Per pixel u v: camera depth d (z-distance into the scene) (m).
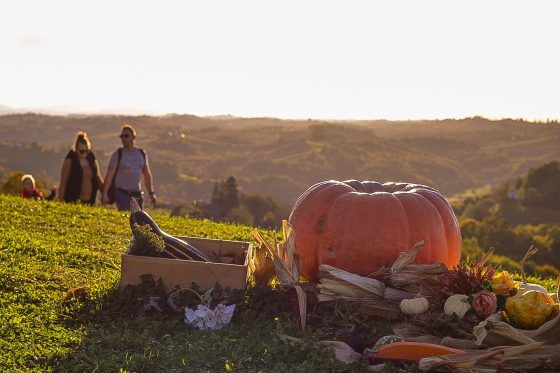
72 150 14.04
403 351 5.74
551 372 5.66
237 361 5.61
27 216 11.61
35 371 5.18
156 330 6.26
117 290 7.13
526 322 5.95
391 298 6.52
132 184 12.77
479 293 6.07
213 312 6.43
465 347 5.83
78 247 9.48
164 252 7.24
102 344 5.86
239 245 7.98
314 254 7.30
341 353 5.76
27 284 7.20
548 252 115.06
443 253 7.15
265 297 6.87
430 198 7.44
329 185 7.59
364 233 6.95
